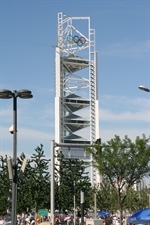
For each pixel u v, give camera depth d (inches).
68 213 3223.4
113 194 3486.7
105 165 1870.1
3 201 2667.3
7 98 1171.3
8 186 2664.9
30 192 2640.3
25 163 1163.3
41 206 2647.6
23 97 1167.6
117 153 1859.0
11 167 1133.1
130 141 1872.5
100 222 1873.8
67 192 2805.1
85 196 2886.3
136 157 1856.5
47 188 2669.8
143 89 1364.4
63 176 2815.0
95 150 1898.4
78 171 2844.5
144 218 1242.6
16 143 1158.3
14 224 1116.5
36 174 2662.4
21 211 2711.6
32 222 2522.1
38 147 2694.4
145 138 1884.8
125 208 3870.6
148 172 1903.3
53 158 1776.6
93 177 5246.1
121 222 1899.6
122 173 1886.1
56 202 2783.0
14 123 1167.0
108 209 3602.4
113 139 1878.7
